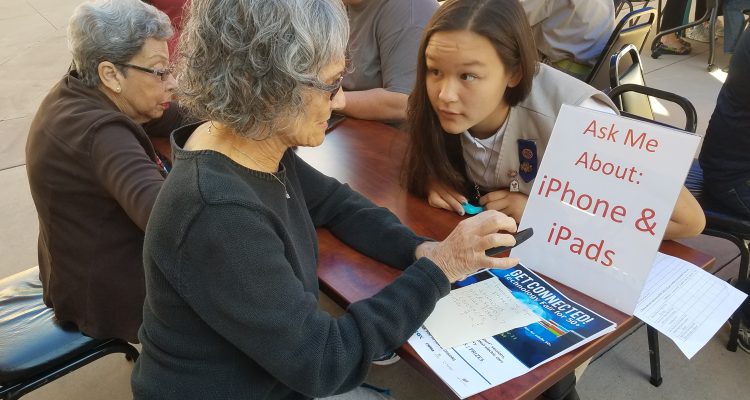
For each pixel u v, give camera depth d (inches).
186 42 30.6
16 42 216.1
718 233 72.9
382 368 77.7
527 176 49.7
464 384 32.5
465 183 54.9
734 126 68.8
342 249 46.6
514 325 36.9
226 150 32.6
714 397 71.6
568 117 39.6
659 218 36.2
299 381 31.8
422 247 42.3
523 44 42.3
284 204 35.5
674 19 181.6
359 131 69.5
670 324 37.0
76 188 51.6
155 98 59.8
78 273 54.7
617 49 93.1
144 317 34.8
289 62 28.9
